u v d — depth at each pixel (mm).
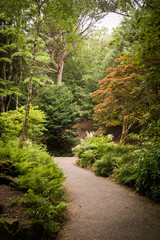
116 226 2904
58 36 18250
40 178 3723
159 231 2703
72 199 4246
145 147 4883
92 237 2619
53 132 16547
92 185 5379
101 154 8508
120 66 7180
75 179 6129
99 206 3777
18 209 2852
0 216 2447
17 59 15961
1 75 16641
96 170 6852
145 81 5031
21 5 5508
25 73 16844
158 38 4012
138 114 6625
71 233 2752
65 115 16250
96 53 23766
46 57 14906
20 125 10312
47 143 16891
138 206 3691
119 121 8477
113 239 2541
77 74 26469
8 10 5711
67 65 26828
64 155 16250
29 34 12945
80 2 10875
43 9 5797
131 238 2543
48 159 6289
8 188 3633
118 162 6320
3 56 15484
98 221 3113
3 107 15758
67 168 8164
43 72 19328
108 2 10227
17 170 4410
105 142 10203
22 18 5848
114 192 4660
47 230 2566
